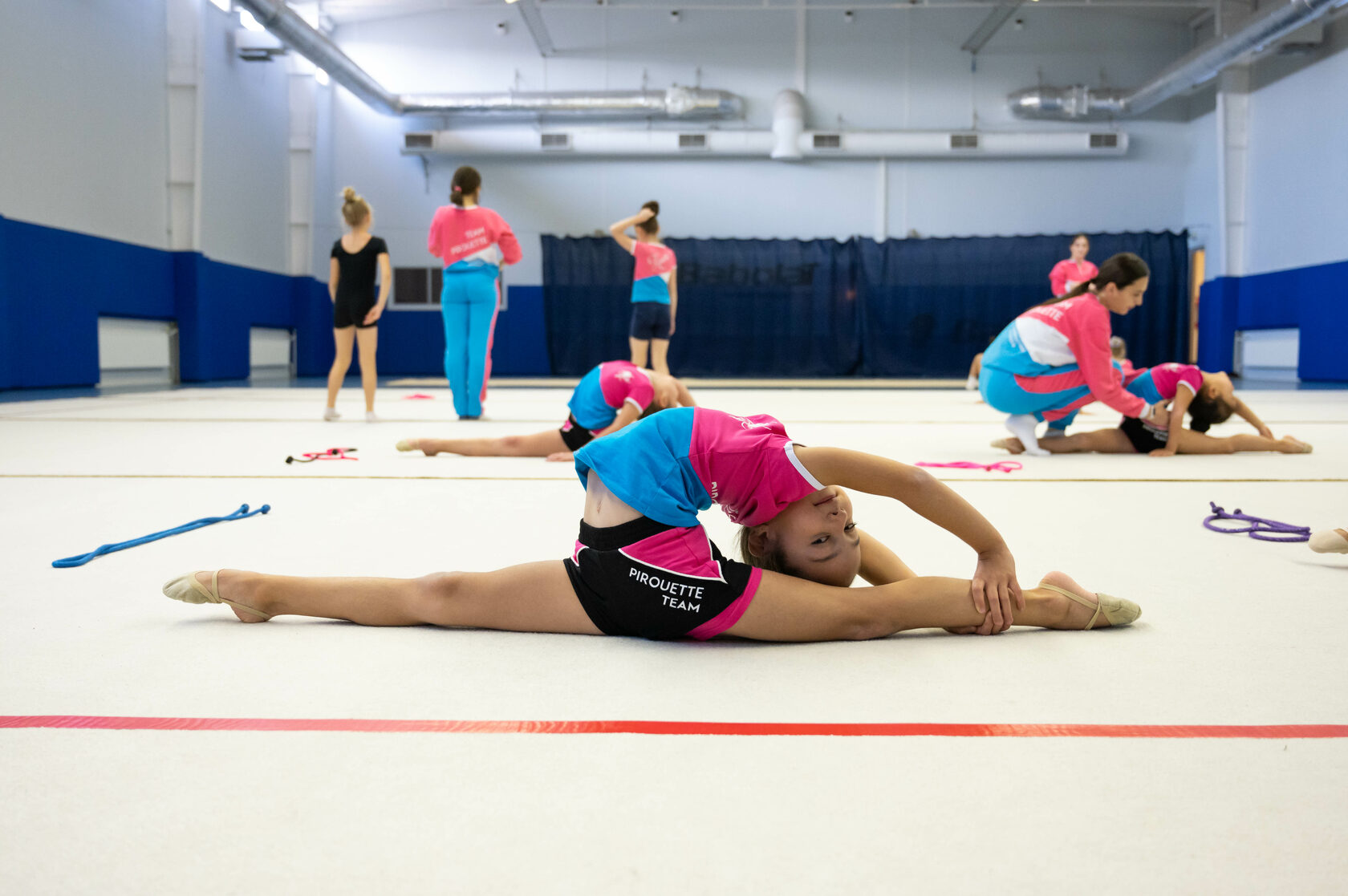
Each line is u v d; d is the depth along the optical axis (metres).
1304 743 1.22
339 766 1.15
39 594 1.95
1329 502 3.15
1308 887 0.90
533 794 1.08
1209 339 14.25
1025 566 2.22
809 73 14.82
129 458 4.16
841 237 14.95
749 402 8.54
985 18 13.88
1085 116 14.45
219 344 12.30
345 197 5.89
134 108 10.77
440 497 3.22
